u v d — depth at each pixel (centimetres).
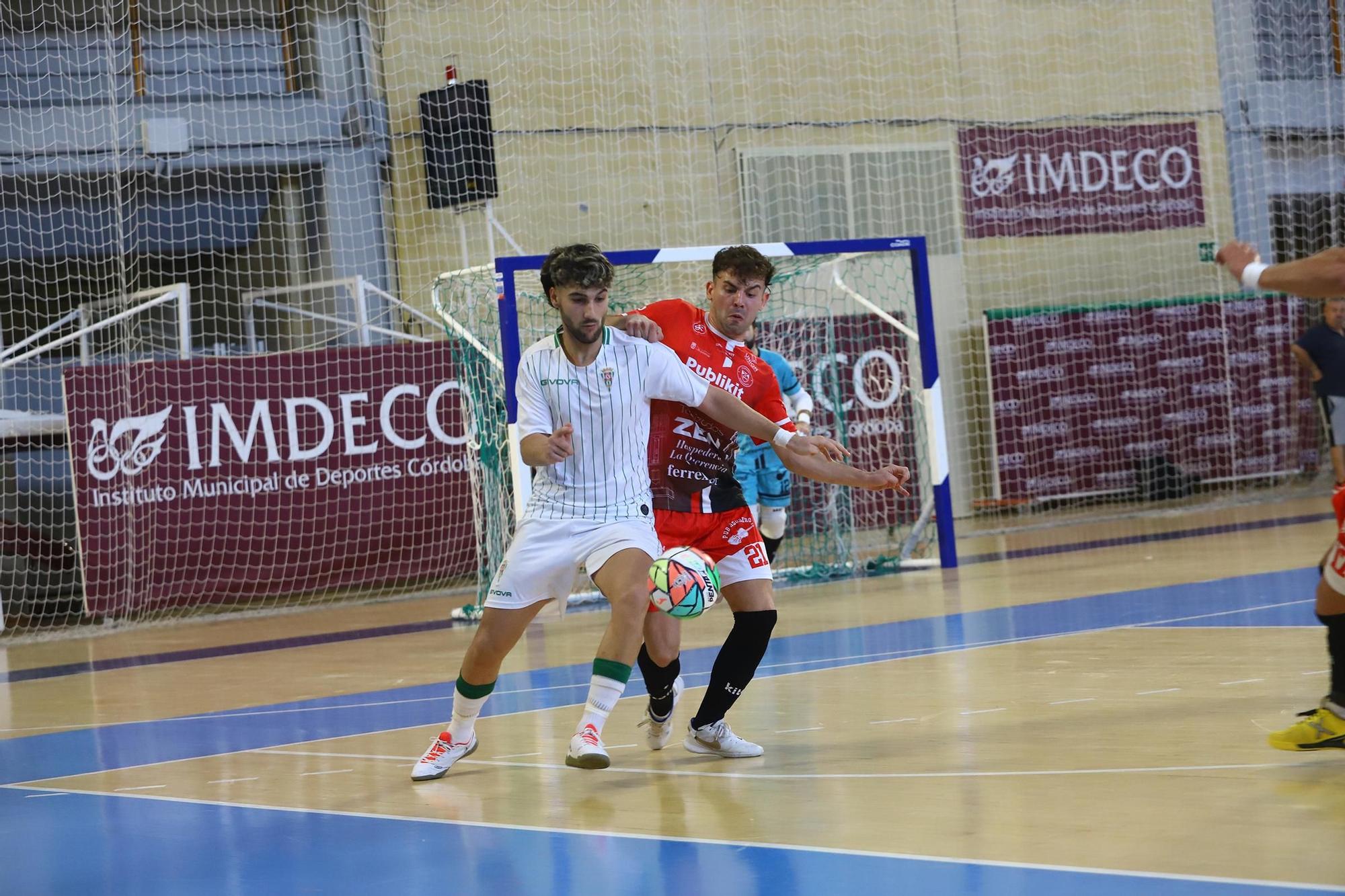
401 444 2739
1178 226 3747
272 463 2645
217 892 695
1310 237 3850
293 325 3114
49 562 2781
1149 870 618
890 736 1001
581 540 930
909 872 642
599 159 3195
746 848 708
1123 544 2583
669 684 990
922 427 2631
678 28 3269
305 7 3044
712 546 988
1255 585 1806
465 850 746
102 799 971
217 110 3016
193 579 2594
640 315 970
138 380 2555
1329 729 816
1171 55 3738
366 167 3067
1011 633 1545
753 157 3338
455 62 3097
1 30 2888
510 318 2009
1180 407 3641
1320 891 573
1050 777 829
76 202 2989
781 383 1806
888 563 2486
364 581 2712
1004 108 3588
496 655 945
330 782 974
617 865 691
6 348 3069
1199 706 1027
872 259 2984
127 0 2961
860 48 3447
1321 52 3844
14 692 1720
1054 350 3534
